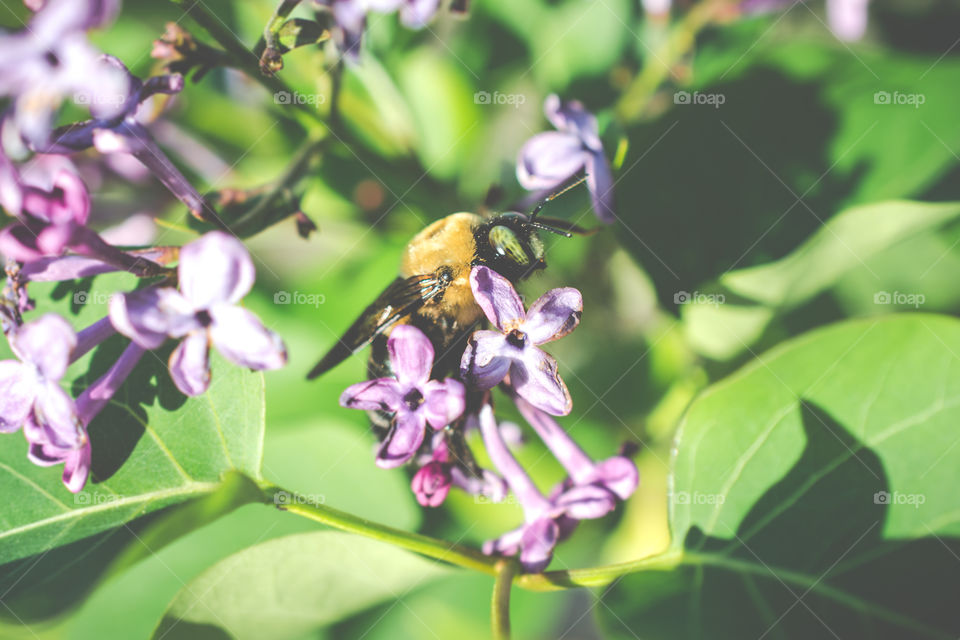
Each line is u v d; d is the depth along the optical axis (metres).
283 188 0.17
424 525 0.19
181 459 0.16
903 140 0.18
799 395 0.16
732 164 0.18
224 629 0.16
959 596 0.15
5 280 0.16
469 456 0.16
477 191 0.20
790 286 0.19
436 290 0.16
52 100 0.15
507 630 0.16
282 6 0.16
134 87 0.15
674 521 0.16
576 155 0.17
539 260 0.16
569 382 0.20
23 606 0.15
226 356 0.14
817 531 0.16
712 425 0.16
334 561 0.16
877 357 0.16
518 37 0.21
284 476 0.19
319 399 0.20
